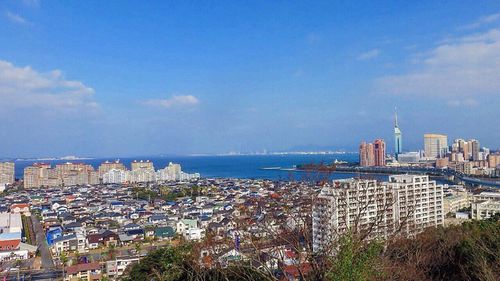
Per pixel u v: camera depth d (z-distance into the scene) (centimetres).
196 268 1299
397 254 1185
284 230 984
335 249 866
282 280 927
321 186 1099
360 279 827
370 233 1010
